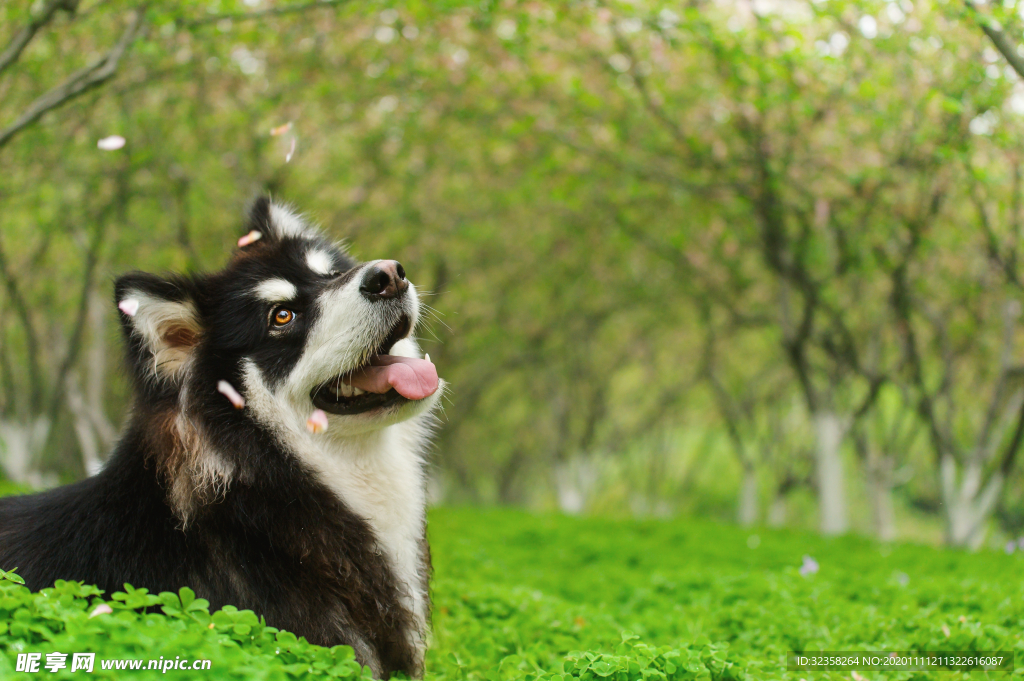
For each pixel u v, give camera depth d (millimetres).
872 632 5250
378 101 12977
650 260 18859
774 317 17188
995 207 11695
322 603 3479
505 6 9914
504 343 23109
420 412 3781
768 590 6727
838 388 15703
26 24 6688
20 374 16484
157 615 2881
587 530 13422
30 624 2785
